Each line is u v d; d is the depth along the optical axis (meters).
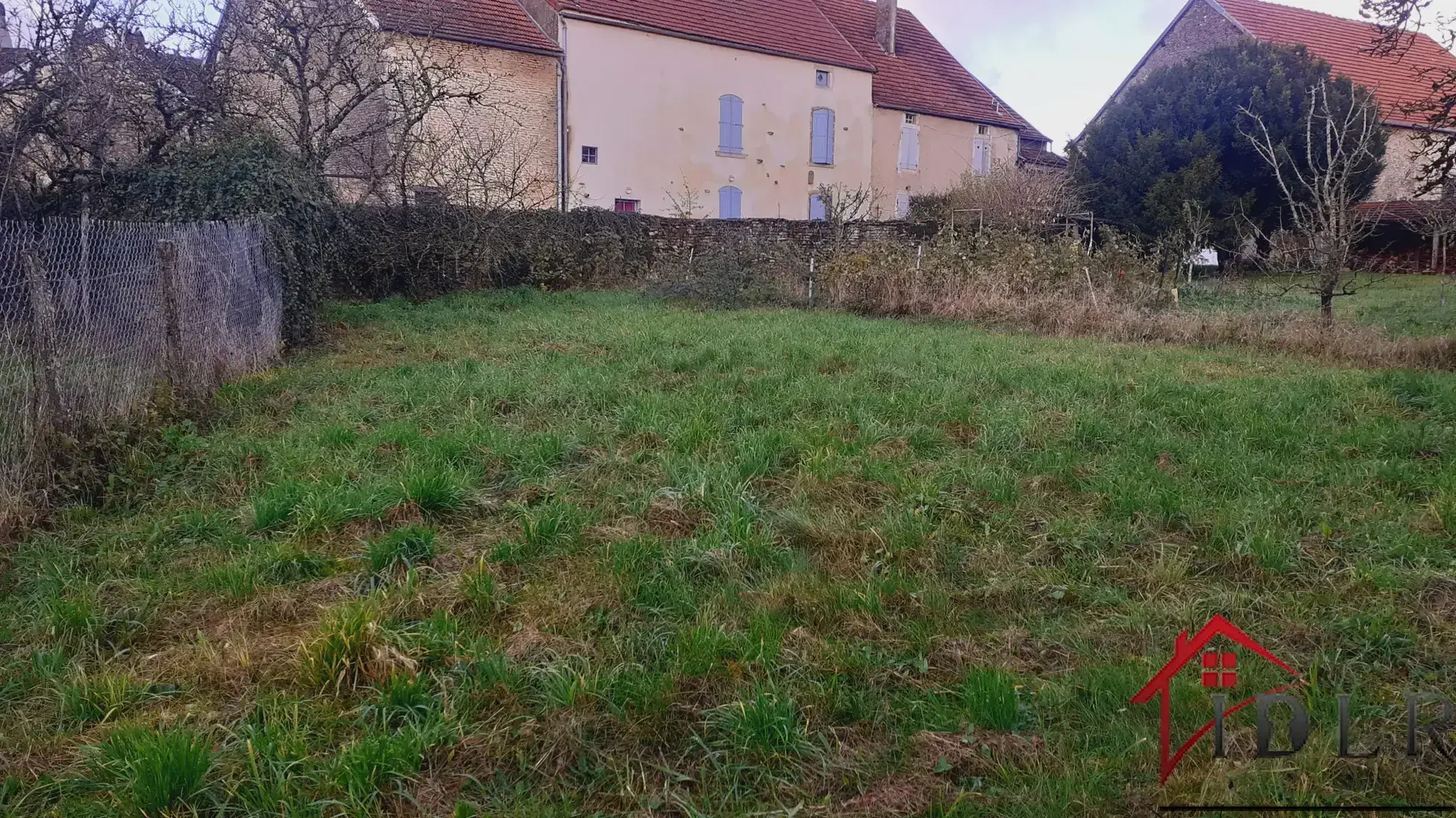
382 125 13.86
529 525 3.87
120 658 2.99
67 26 8.72
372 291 14.21
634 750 2.52
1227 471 4.77
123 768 2.35
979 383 7.06
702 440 5.27
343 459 4.86
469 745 2.47
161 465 4.78
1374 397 6.65
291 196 9.18
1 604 3.29
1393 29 8.69
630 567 3.57
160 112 10.59
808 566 3.69
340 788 2.30
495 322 11.30
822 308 13.73
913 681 2.86
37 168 9.70
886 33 29.78
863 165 27.30
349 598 3.32
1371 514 4.23
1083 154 21.77
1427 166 9.56
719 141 24.31
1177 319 10.54
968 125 30.25
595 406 6.25
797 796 2.35
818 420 5.83
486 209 15.32
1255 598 3.42
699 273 14.73
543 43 21.00
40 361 4.31
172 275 5.81
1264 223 19.47
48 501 4.15
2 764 2.42
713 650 2.93
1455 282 15.74
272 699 2.68
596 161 22.16
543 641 2.97
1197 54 22.19
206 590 3.43
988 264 13.27
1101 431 5.49
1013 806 2.28
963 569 3.73
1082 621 3.29
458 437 5.23
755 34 25.02
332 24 12.41
